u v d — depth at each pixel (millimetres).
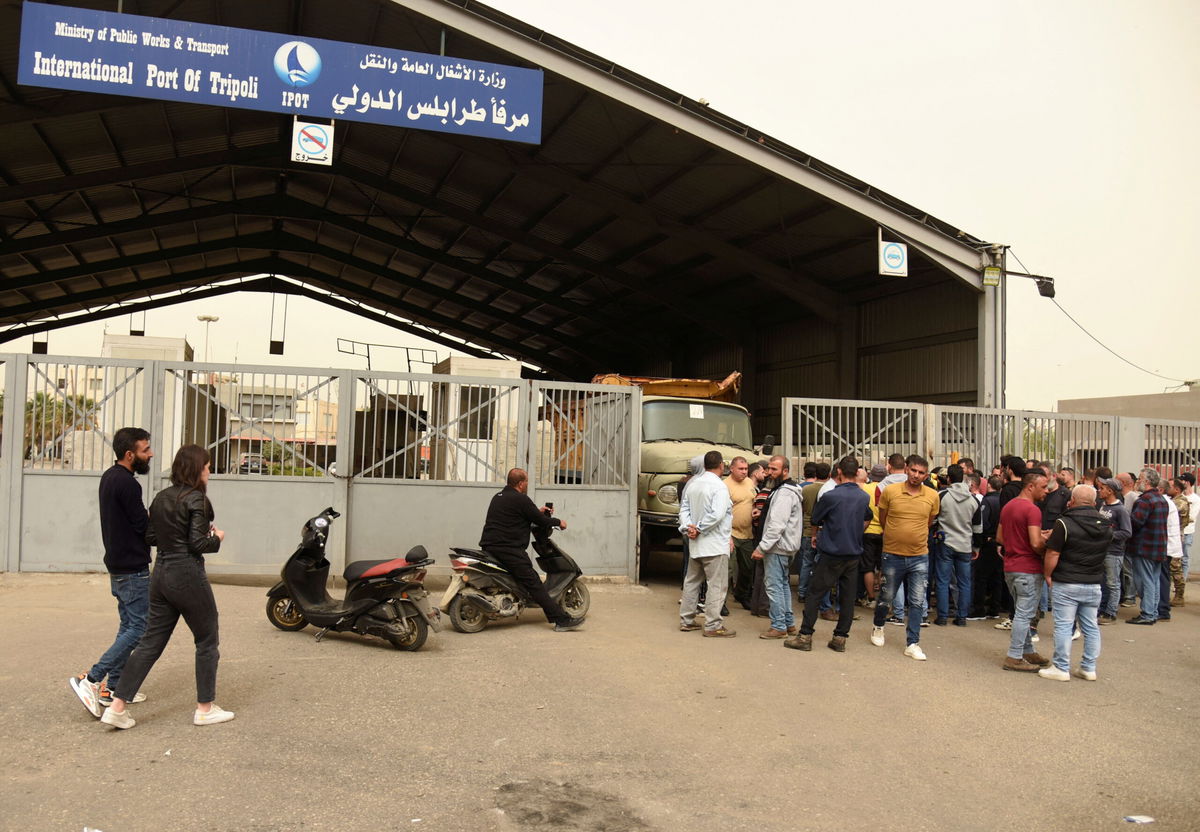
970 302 17969
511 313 34250
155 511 5090
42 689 5754
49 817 3885
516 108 13328
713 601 8281
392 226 26906
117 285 31062
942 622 9477
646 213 19969
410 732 5227
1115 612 10148
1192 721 6066
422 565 7367
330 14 15422
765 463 10773
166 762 4590
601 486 11234
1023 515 7473
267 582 10328
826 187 15523
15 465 9914
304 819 3980
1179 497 11656
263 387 10430
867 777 4820
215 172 22125
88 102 15773
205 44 12188
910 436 12398
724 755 5074
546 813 4164
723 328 26031
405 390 10711
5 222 21984
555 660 7117
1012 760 5176
